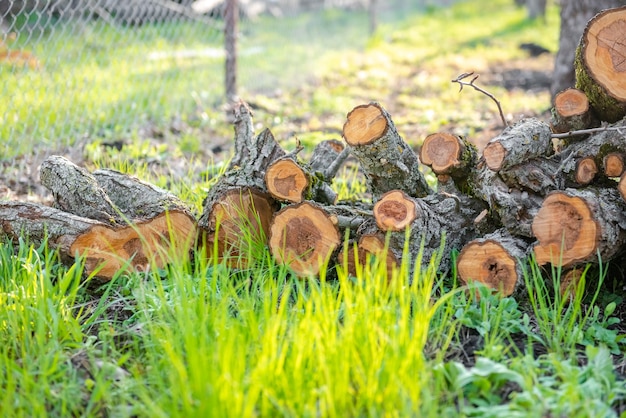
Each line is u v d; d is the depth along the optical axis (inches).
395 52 553.3
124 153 249.4
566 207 134.1
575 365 120.0
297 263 148.5
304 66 453.1
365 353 110.4
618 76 144.4
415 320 115.5
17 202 155.6
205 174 224.1
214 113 317.7
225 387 99.2
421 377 106.9
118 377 116.2
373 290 126.6
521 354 122.6
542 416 104.7
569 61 292.4
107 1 326.6
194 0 424.8
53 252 148.7
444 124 316.2
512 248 138.9
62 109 274.1
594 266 144.3
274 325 111.3
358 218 151.5
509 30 713.0
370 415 102.2
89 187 159.3
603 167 145.0
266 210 157.6
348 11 695.1
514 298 140.6
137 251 151.8
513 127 146.9
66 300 134.6
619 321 133.2
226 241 155.3
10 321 125.6
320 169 180.9
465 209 152.4
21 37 368.5
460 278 142.0
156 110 301.7
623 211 138.2
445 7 986.7
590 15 284.2
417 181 157.0
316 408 104.3
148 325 126.3
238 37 353.1
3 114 253.3
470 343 127.5
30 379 110.7
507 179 143.3
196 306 126.5
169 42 391.2
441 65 501.0
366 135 146.6
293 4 499.5
